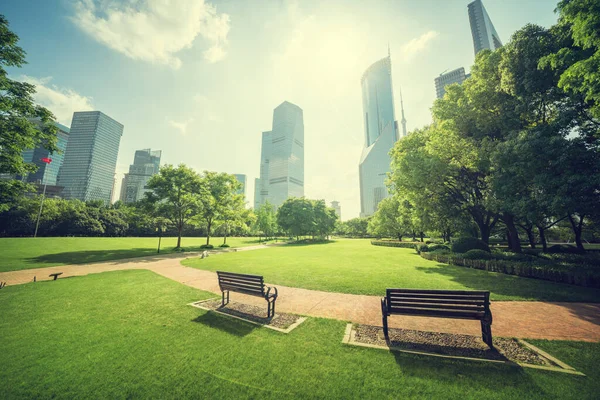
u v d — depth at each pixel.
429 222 21.66
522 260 13.41
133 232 61.97
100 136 153.62
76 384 3.42
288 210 57.44
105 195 156.62
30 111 13.91
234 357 4.14
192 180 30.62
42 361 4.01
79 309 6.76
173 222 30.64
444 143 17.06
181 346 4.55
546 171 10.73
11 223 44.72
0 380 3.49
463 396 3.12
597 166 9.35
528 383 3.33
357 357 4.11
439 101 18.98
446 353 4.21
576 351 4.29
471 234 25.16
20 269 14.29
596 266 10.85
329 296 8.30
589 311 6.64
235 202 38.66
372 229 50.69
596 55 6.21
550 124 10.92
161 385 3.40
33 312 6.51
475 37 155.50
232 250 29.66
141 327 5.47
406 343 4.63
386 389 3.28
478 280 10.80
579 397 3.03
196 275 12.26
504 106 14.63
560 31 11.17
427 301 4.74
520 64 12.55
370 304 7.37
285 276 11.95
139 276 11.92
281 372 3.69
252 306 7.07
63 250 24.73
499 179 13.23
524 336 4.98
